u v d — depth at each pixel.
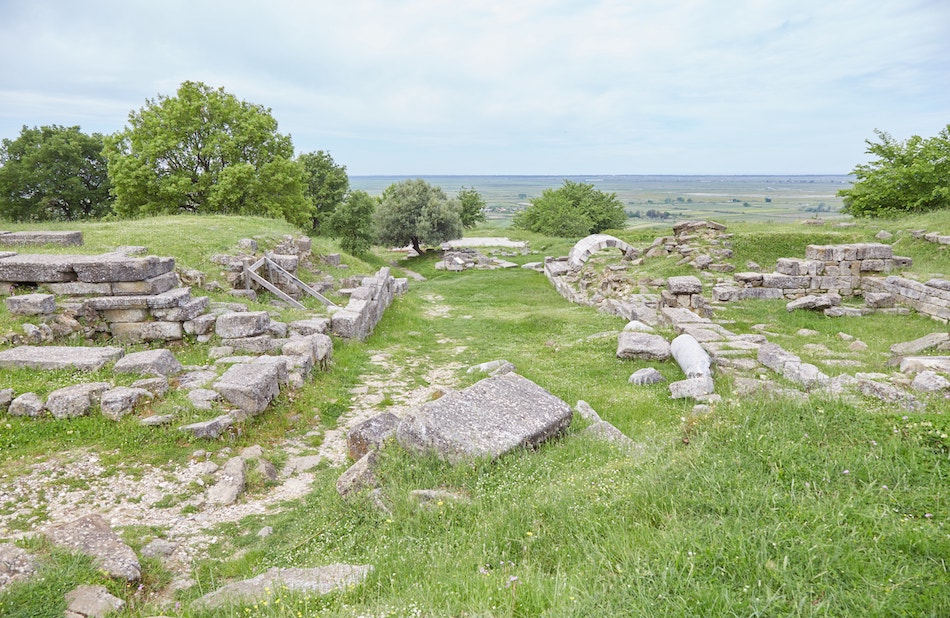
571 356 12.45
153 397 7.57
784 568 3.14
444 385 10.96
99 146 44.47
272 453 7.43
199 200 33.34
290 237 21.70
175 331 10.62
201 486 6.27
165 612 4.11
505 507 4.89
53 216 43.41
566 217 55.66
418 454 6.07
